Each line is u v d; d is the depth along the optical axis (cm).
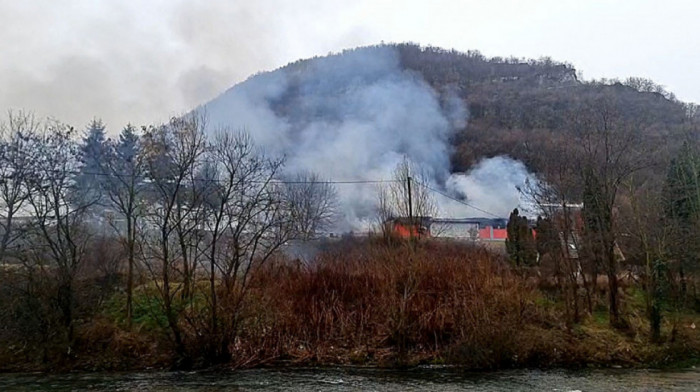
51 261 2597
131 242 2683
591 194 2919
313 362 2566
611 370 2414
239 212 2762
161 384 2178
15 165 2728
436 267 2905
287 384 2180
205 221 2714
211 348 2525
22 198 2697
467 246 3938
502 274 2862
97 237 3019
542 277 3195
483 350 2453
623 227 3066
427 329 2644
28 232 2650
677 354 2577
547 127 7075
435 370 2439
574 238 3008
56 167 2733
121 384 2178
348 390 2075
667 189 3331
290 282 2866
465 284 2764
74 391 2069
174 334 2514
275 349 2600
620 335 2672
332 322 2728
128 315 2648
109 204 3050
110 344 2528
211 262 2584
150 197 2867
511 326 2516
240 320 2591
